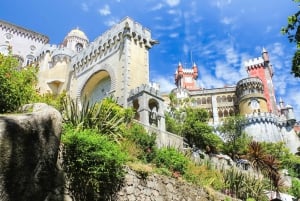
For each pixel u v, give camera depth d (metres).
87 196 11.42
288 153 52.59
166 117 37.50
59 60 50.16
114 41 40.78
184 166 18.38
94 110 15.83
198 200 17.42
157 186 15.08
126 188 13.30
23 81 14.88
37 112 8.48
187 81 106.44
